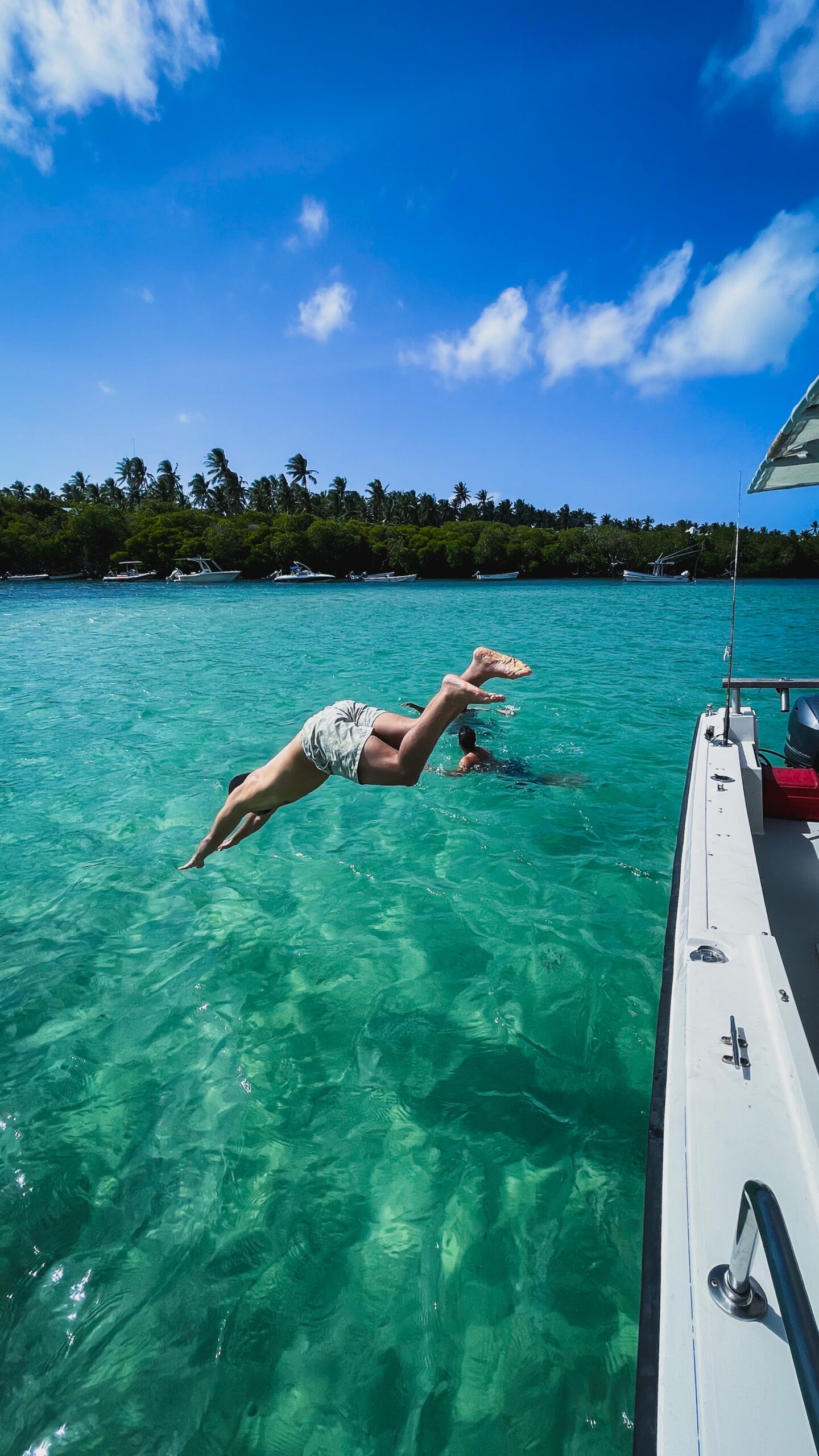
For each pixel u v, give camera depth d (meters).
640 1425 1.33
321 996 4.08
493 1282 2.51
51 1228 2.71
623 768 8.02
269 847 6.08
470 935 4.69
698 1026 1.93
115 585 69.88
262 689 13.38
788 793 4.71
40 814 6.87
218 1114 3.26
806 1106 1.65
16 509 93.19
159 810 6.95
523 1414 2.12
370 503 123.44
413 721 2.64
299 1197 2.84
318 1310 2.43
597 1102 3.29
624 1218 2.72
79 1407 2.15
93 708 11.75
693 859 2.96
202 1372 2.25
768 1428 1.12
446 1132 3.13
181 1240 2.67
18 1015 3.94
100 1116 3.25
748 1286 1.29
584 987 4.12
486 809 6.86
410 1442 2.06
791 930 3.53
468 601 43.28
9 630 26.00
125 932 4.79
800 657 18.08
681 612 34.44
